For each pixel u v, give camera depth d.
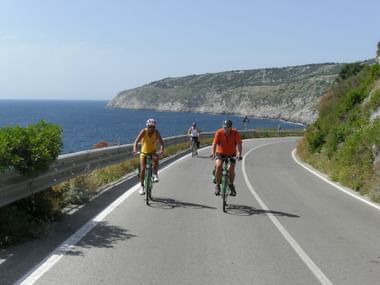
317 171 20.73
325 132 25.94
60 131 9.12
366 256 7.19
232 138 10.94
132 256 6.81
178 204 11.33
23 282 5.61
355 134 19.08
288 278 6.04
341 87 31.69
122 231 8.33
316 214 10.66
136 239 7.80
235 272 6.21
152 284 5.67
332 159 21.12
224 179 10.70
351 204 12.24
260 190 14.43
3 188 7.49
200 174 18.16
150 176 11.37
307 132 31.28
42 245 7.24
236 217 9.96
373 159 16.20
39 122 9.09
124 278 5.86
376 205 12.15
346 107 25.69
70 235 7.91
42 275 5.88
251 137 53.72
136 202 11.36
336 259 6.97
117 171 16.44
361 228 9.26
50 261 6.44
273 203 12.03
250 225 9.19
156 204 11.21
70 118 154.25
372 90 24.50
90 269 6.17
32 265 6.25
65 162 10.90
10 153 7.59
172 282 5.75
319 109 32.56
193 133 27.22
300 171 20.62
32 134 8.37
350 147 18.00
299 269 6.43
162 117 195.12
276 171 20.36
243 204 11.72
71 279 5.77
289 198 12.98
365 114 22.05
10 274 5.88
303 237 8.33
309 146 27.30
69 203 10.79
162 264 6.46
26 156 8.02
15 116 153.38
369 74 27.36
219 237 8.10
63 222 8.91
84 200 11.03
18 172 8.02
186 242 7.69
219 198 12.48
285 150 33.81
